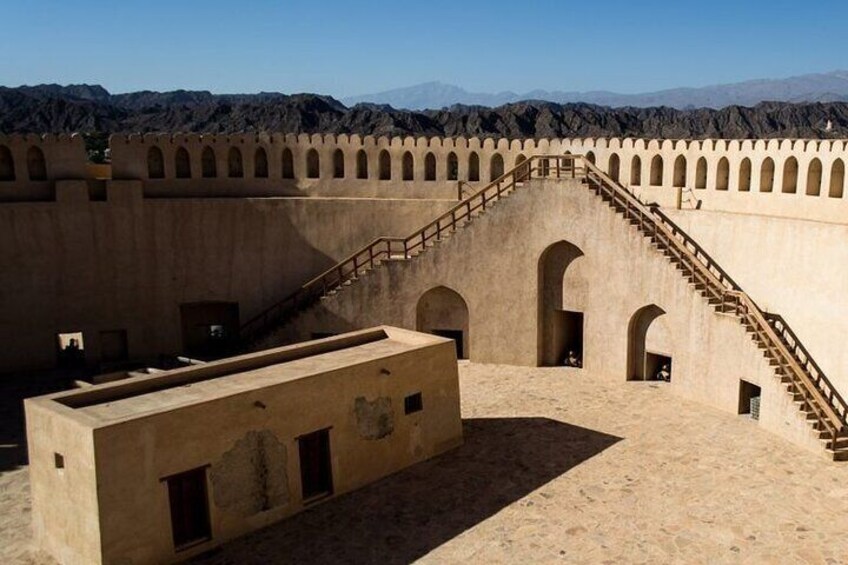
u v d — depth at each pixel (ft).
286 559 49.49
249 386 53.52
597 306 83.92
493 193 95.96
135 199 92.48
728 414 71.97
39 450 48.88
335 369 57.26
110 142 93.20
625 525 52.85
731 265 75.66
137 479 46.39
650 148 86.07
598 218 81.76
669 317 77.25
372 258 91.71
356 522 54.08
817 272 66.13
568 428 70.13
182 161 97.45
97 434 44.42
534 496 57.36
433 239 95.50
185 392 53.21
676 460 62.54
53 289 90.89
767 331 67.05
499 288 88.33
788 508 54.29
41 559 48.96
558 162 87.40
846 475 58.85
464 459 64.18
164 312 95.35
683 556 48.93
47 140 90.53
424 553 50.06
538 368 88.33
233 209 95.40
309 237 96.89
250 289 97.09
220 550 50.42
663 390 79.36
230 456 51.13
